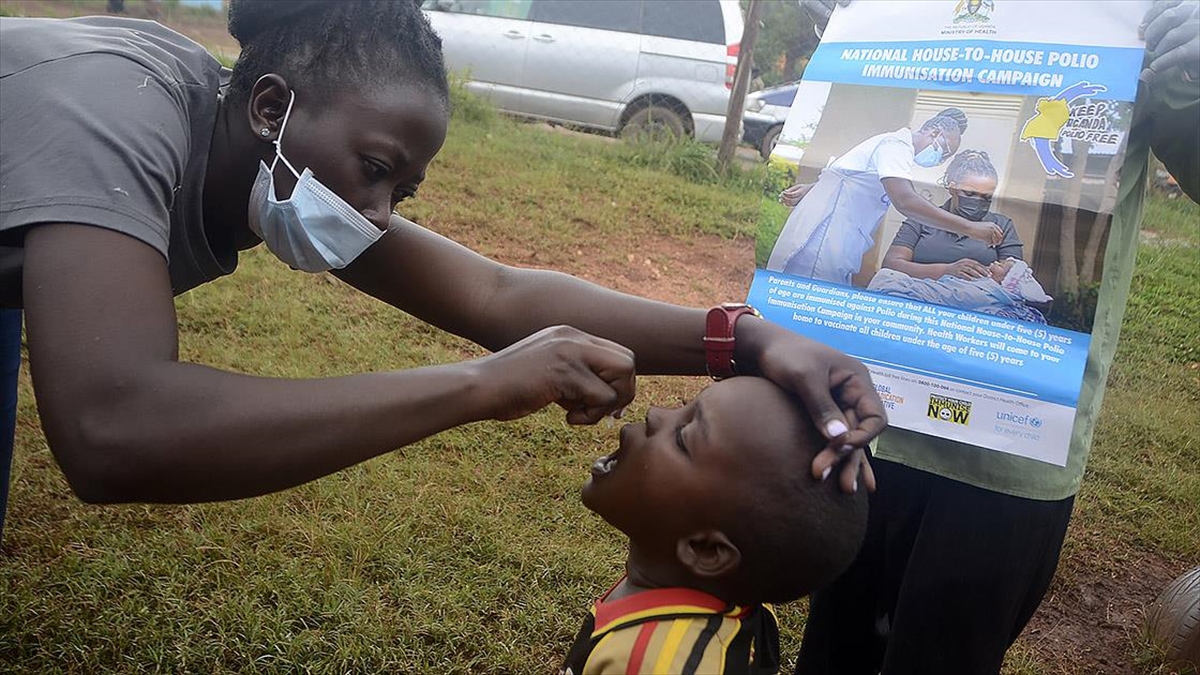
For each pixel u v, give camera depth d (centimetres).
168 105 164
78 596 296
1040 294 186
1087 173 183
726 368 182
